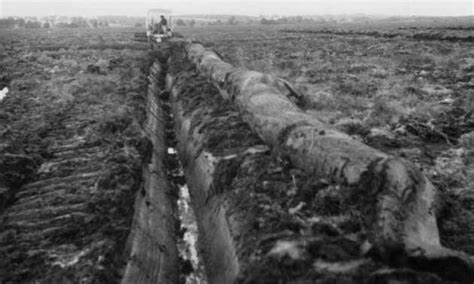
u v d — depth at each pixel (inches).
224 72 526.0
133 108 499.8
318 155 242.5
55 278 193.3
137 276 210.5
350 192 208.7
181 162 418.6
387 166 202.2
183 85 619.8
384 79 672.4
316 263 171.5
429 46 1184.8
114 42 1707.7
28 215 260.1
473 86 595.2
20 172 314.5
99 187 281.7
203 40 1732.3
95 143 386.9
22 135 400.5
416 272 163.8
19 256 211.0
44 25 6023.6
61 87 642.2
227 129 363.6
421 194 201.2
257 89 389.4
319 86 613.3
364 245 180.1
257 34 2324.1
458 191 266.7
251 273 175.0
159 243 257.4
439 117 443.2
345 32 2261.3
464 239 204.5
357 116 444.5
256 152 300.2
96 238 223.3
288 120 299.4
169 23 1373.0
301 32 2503.7
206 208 287.6
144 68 834.8
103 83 655.8
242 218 222.1
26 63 1003.3
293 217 209.3
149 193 308.2
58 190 293.1
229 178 274.4
